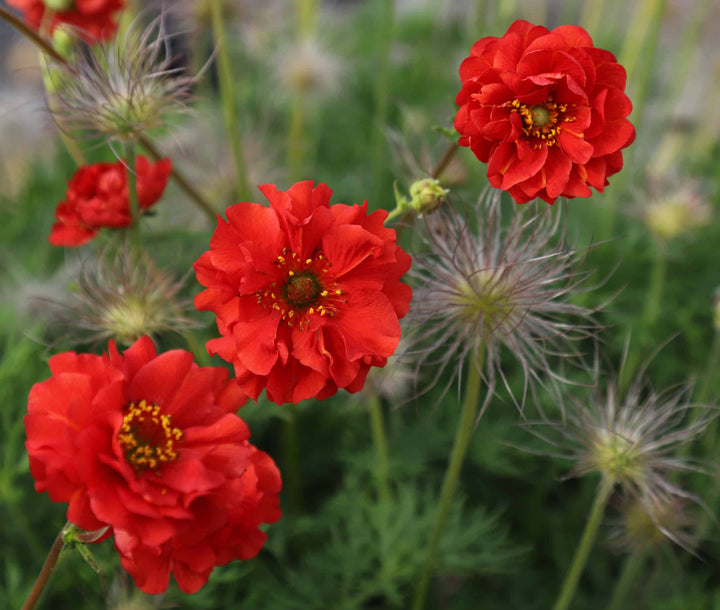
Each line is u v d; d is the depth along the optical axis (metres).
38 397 0.26
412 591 0.39
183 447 0.27
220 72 0.38
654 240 0.42
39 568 0.36
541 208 0.33
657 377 0.42
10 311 0.40
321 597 0.36
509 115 0.29
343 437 0.41
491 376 0.31
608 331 0.42
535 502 0.41
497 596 0.40
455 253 0.30
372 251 0.27
